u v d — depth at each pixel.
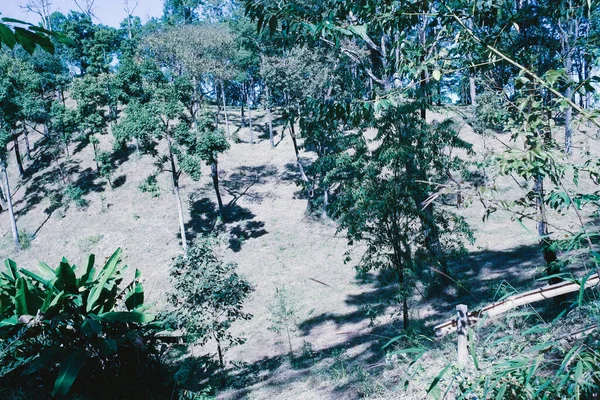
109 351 5.91
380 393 5.08
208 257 13.52
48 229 33.59
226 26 44.09
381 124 9.28
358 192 9.62
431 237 10.13
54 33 1.01
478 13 2.89
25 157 44.38
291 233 29.88
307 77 24.66
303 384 8.62
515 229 21.98
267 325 17.88
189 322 12.88
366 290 19.25
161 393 6.89
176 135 28.11
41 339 6.33
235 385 10.88
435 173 10.46
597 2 2.76
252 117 58.88
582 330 1.63
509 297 2.49
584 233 1.85
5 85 36.00
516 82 2.38
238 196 36.38
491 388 1.63
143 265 28.44
